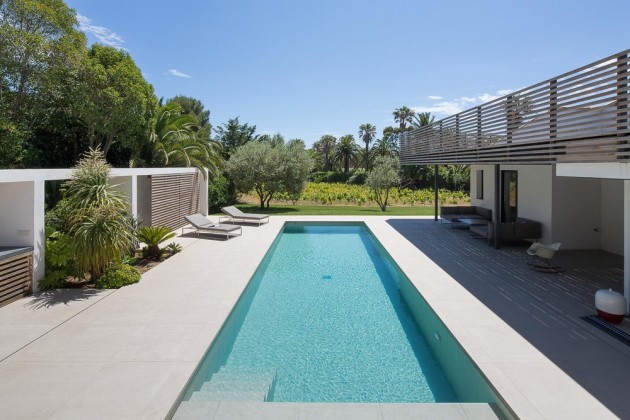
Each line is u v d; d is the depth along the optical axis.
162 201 12.97
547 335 4.95
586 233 10.19
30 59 12.41
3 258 5.96
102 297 6.46
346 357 5.18
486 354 4.41
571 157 6.15
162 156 17.84
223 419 3.43
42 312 5.75
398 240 11.96
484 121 9.87
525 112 7.87
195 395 4.04
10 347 4.61
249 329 6.10
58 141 16.20
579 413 3.31
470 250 10.43
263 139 41.00
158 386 3.76
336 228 16.34
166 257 9.59
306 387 4.42
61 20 12.73
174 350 4.53
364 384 4.51
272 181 22.73
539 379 3.87
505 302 6.23
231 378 4.52
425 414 3.55
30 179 6.46
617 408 3.38
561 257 9.40
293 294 7.82
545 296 6.53
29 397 3.57
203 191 17.52
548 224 10.27
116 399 3.54
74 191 7.52
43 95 13.66
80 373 4.01
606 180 9.96
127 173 9.88
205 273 8.05
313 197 27.81
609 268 8.35
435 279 7.59
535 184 10.91
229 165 22.94
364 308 7.05
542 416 3.27
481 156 10.04
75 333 5.01
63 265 7.05
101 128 14.66
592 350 4.52
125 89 14.60
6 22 11.55
